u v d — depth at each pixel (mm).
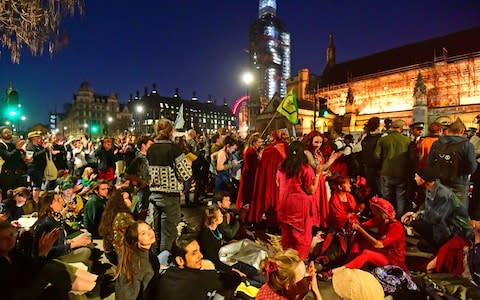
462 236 4836
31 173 9695
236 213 8148
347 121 58562
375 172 7508
